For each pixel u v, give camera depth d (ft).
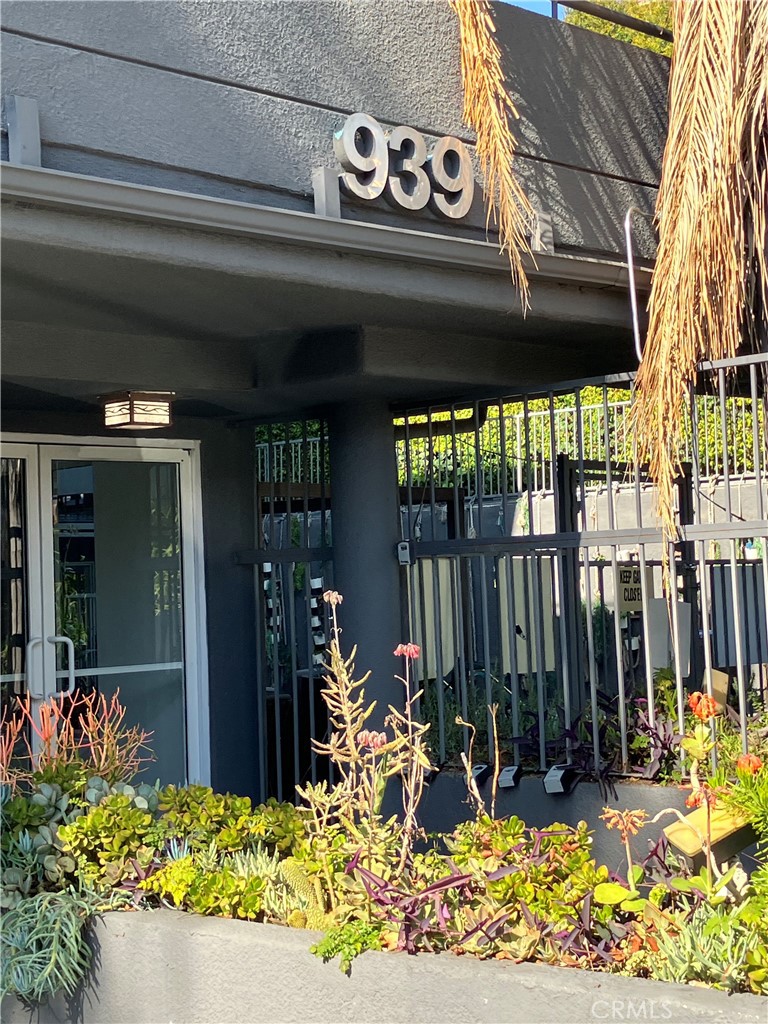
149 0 14.03
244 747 23.07
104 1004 13.58
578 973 11.05
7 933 13.58
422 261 16.11
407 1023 11.69
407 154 16.30
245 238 14.40
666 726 18.29
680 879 12.23
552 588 21.39
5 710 20.29
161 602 22.33
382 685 20.54
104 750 16.81
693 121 16.98
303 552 22.15
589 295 18.71
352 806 14.60
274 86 15.23
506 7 18.15
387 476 21.06
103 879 14.14
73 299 15.69
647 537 17.78
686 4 17.29
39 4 13.05
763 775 12.65
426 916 12.30
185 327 17.89
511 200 16.57
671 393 17.15
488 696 20.79
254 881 13.61
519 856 12.92
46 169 12.44
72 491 21.33
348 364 18.47
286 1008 12.41
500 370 20.30
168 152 14.07
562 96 18.80
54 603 20.93
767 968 10.82
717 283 16.94
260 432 27.02
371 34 16.44
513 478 40.19
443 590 25.76
